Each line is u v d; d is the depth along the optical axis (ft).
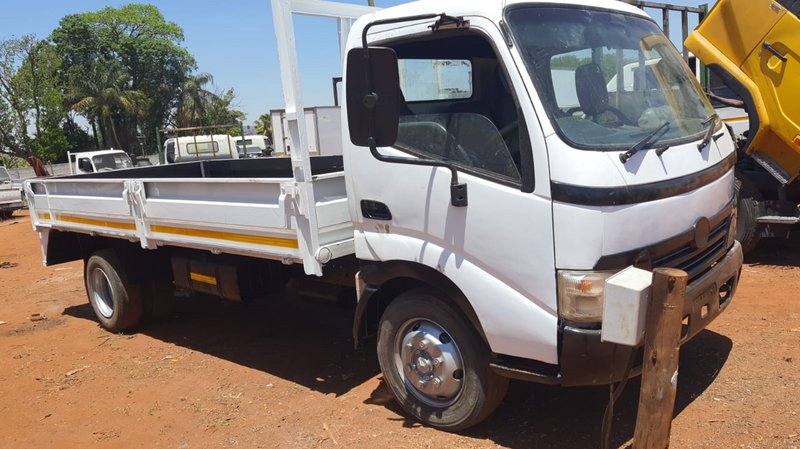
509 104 13.65
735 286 13.84
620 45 12.92
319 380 17.20
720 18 22.75
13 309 28.50
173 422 15.38
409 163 12.20
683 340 11.98
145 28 194.49
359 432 13.88
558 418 13.69
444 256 12.32
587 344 10.69
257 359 19.29
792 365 15.16
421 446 12.98
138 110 161.17
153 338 22.27
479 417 12.87
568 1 12.71
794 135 21.81
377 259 13.61
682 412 13.46
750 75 22.45
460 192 11.78
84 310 27.27
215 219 16.48
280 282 18.84
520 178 11.27
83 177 24.06
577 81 11.83
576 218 10.57
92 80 156.97
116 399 17.12
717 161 12.94
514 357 12.03
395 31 12.91
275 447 13.64
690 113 13.37
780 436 12.11
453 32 12.17
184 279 20.25
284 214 14.49
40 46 159.43
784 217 23.57
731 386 14.38
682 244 11.71
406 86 13.55
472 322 12.32
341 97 13.83
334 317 22.93
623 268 10.73
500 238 11.46
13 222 70.44
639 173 10.93
